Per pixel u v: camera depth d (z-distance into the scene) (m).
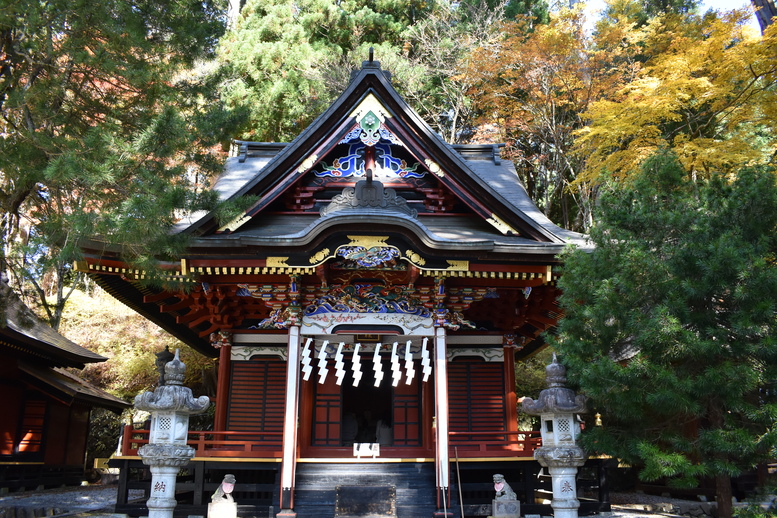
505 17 34.06
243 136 30.09
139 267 11.33
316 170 14.01
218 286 13.30
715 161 19.05
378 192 12.08
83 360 20.81
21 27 11.04
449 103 34.00
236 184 15.52
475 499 12.30
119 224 9.67
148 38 12.71
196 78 14.10
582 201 28.69
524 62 27.52
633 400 8.66
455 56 31.83
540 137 31.81
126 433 12.39
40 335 19.34
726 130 23.78
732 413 9.14
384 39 33.69
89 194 10.68
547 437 9.95
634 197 10.22
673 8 32.72
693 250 8.66
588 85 26.94
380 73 13.38
